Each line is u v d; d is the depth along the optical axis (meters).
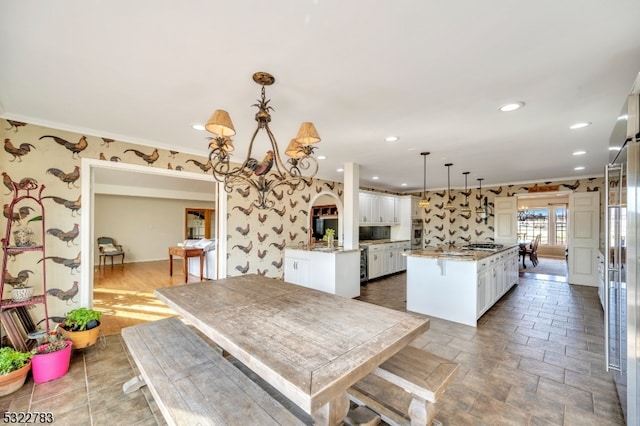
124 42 1.59
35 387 2.23
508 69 1.83
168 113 2.63
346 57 1.71
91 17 1.38
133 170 3.50
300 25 1.43
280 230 5.22
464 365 2.55
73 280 3.06
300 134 1.96
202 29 1.47
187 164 3.97
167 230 9.27
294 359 1.24
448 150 3.88
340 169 5.30
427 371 1.63
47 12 1.34
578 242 5.82
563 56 1.68
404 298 4.75
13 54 1.70
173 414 1.37
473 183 7.01
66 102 2.40
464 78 1.95
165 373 1.72
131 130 3.14
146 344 2.11
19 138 2.78
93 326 2.86
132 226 8.60
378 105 2.40
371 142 3.50
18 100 2.38
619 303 1.92
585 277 5.71
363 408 1.95
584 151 3.88
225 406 1.43
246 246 4.68
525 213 11.34
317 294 2.32
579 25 1.40
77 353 2.78
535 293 5.07
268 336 1.48
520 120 2.72
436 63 1.77
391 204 7.40
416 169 5.28
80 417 1.91
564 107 2.41
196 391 1.55
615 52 1.62
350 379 1.14
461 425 1.81
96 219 7.94
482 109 2.47
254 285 2.64
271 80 1.99
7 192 2.72
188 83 2.05
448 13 1.34
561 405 2.00
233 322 1.69
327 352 1.31
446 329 3.40
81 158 3.12
